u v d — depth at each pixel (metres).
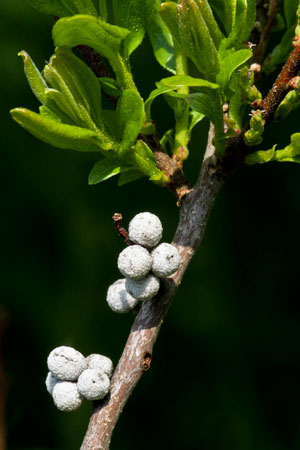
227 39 0.20
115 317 0.48
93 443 0.20
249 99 0.20
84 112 0.20
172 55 0.22
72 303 0.48
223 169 0.21
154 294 0.20
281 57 0.22
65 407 0.20
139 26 0.21
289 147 0.21
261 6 0.22
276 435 0.47
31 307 0.47
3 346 0.23
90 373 0.20
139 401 0.47
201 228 0.21
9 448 0.37
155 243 0.20
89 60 0.21
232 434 0.47
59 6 0.20
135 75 0.48
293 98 0.21
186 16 0.20
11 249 0.48
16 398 0.41
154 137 0.21
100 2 0.20
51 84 0.20
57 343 0.46
